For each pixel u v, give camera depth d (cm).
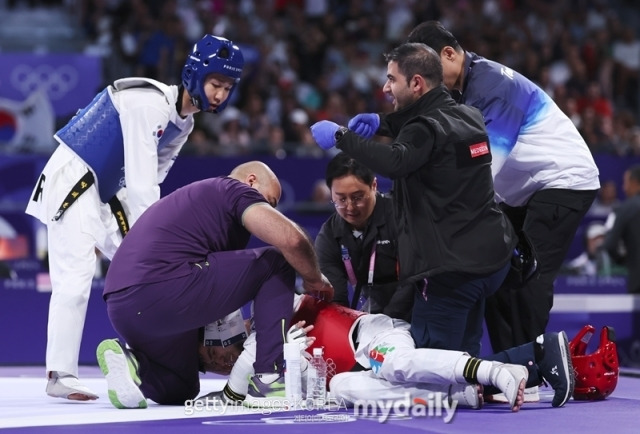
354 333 1714
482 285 1658
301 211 3666
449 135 1599
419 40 1894
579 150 1958
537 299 1933
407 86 1659
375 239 1834
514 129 1914
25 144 4050
